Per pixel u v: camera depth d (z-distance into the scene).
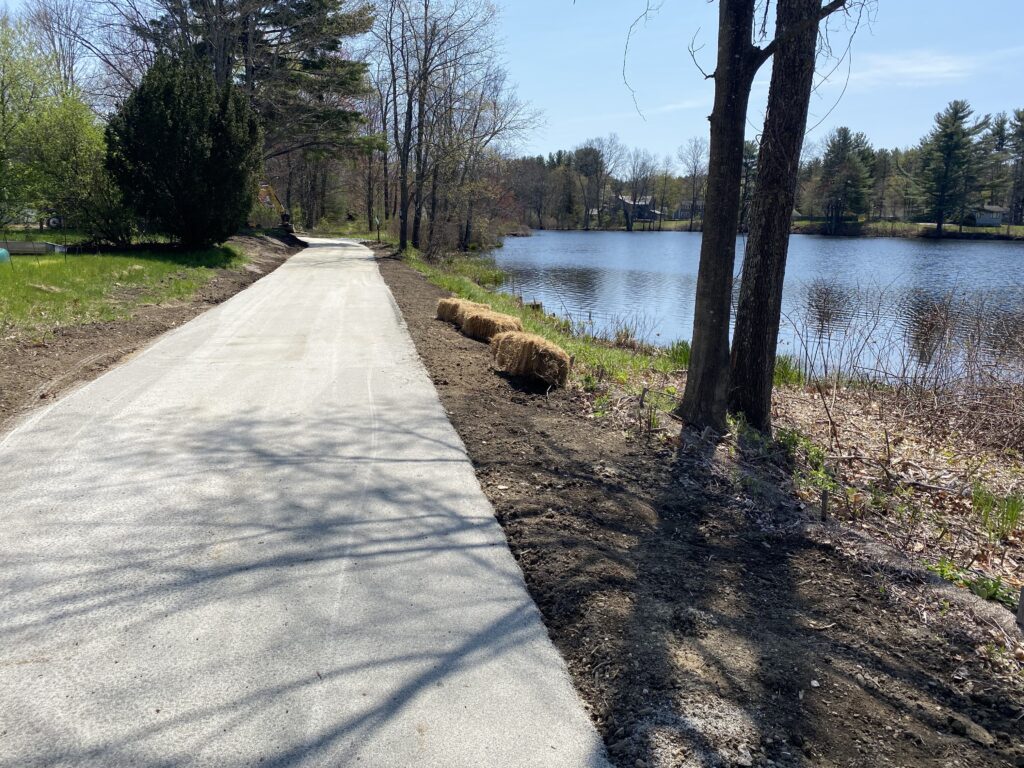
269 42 29.17
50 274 11.72
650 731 2.41
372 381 7.04
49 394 6.20
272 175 45.47
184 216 17.89
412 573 3.43
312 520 3.94
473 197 33.88
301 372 7.30
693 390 6.14
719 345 5.95
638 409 6.34
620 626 3.03
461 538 3.81
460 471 4.75
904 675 2.89
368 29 29.28
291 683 2.61
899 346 11.72
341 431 5.48
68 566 3.35
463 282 19.45
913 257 40.69
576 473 4.86
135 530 3.74
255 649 2.80
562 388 7.26
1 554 3.44
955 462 6.48
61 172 17.19
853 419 7.84
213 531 3.76
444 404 6.35
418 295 14.75
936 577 3.77
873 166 77.19
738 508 4.51
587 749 2.36
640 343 13.95
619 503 4.41
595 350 10.90
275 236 31.81
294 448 5.07
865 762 2.36
